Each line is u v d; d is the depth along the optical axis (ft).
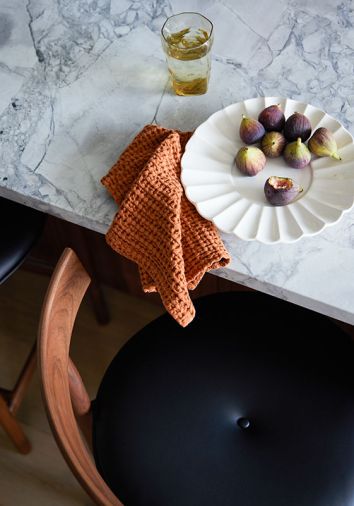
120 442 3.59
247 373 3.70
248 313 3.85
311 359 3.70
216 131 3.46
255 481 3.41
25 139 3.74
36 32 4.10
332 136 3.25
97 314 5.53
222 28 3.98
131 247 3.26
